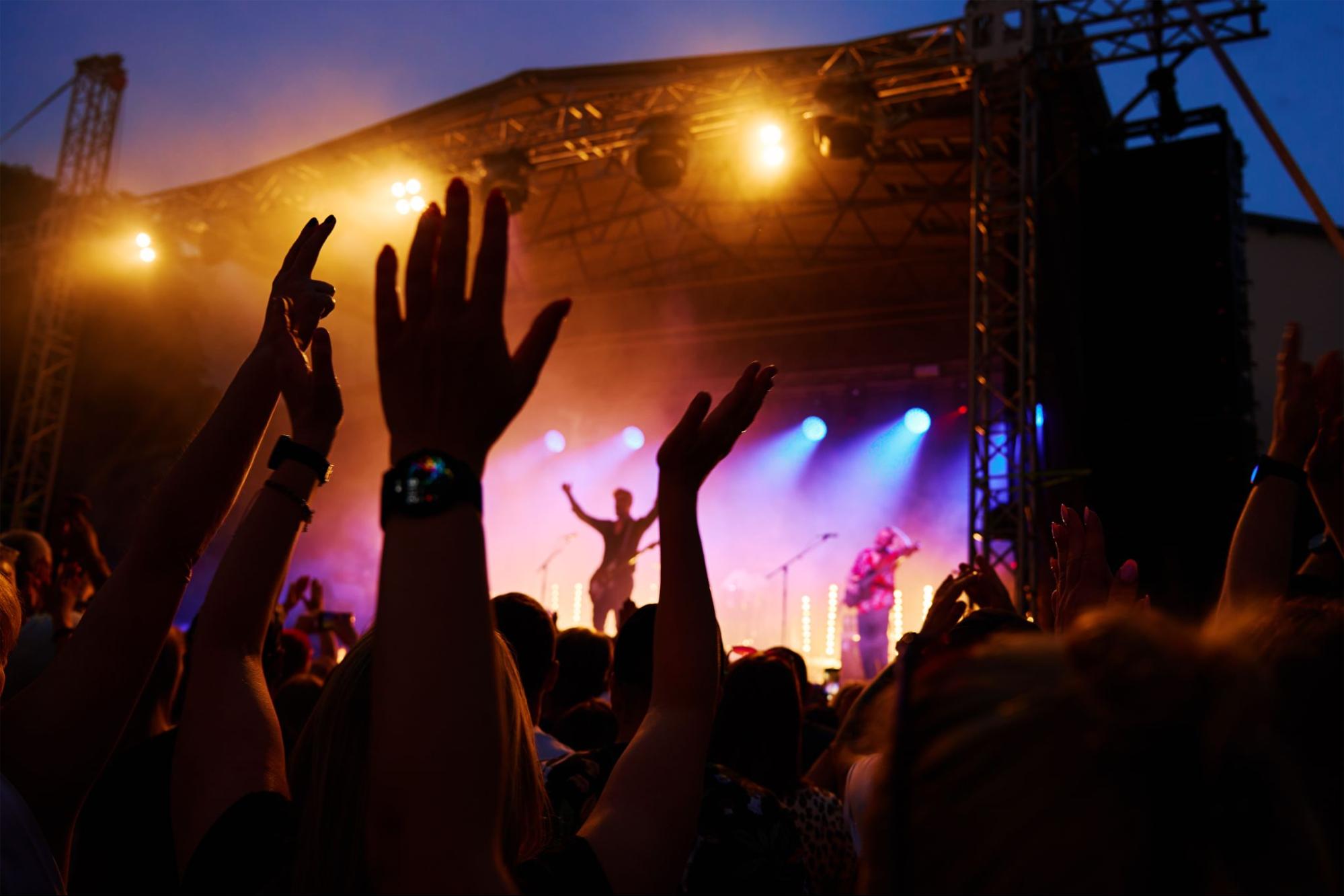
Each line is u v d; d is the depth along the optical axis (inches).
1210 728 27.5
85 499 164.6
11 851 42.9
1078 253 441.4
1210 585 353.4
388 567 31.9
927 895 29.2
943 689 31.7
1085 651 29.1
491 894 30.4
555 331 32.5
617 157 515.2
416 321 31.6
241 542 54.6
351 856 41.6
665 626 49.4
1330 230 247.9
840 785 113.5
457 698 31.1
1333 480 54.0
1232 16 375.2
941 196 607.5
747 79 459.2
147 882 75.4
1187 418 372.8
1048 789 28.1
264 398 54.3
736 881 66.7
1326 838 30.0
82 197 586.9
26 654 127.8
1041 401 404.8
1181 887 27.1
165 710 103.3
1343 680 32.1
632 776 47.1
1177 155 393.7
